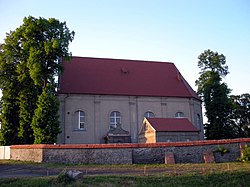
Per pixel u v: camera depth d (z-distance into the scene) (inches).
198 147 1088.8
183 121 1652.3
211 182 748.6
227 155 1072.8
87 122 1685.5
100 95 1738.4
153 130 1537.9
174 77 2053.4
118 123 1683.1
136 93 1818.4
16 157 1295.5
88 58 1974.7
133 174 825.5
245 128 2561.5
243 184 741.9
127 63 2044.8
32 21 1482.5
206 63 2165.4
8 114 1517.0
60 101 1656.0
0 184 703.1
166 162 1054.4
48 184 689.0
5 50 1515.7
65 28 1545.3
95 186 677.3
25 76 1457.9
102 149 1083.9
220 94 2057.1
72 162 1087.0
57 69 1499.8
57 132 1374.3
